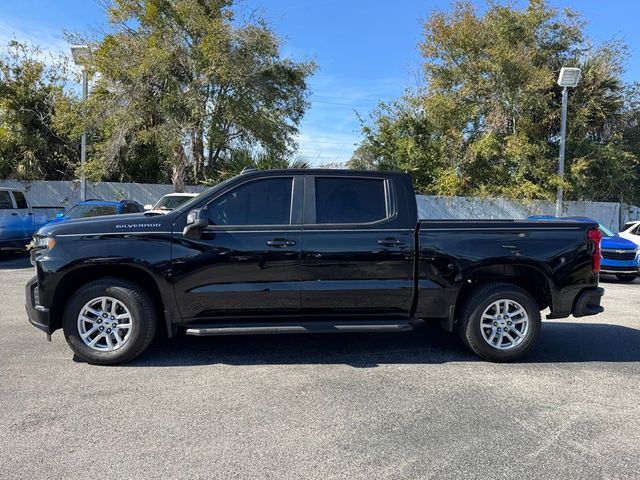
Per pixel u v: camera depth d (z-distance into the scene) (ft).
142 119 56.70
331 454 11.27
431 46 69.62
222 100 55.93
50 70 66.90
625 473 10.67
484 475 10.50
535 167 65.82
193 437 11.97
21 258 48.73
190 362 17.52
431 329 22.80
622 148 72.84
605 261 43.42
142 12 56.90
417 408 13.91
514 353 17.93
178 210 17.34
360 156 84.64
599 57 72.28
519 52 66.39
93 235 16.63
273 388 15.19
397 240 17.44
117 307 16.89
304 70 60.64
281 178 17.76
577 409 14.02
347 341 20.61
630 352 19.72
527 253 17.83
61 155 67.92
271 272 17.02
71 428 12.35
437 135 73.05
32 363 17.06
